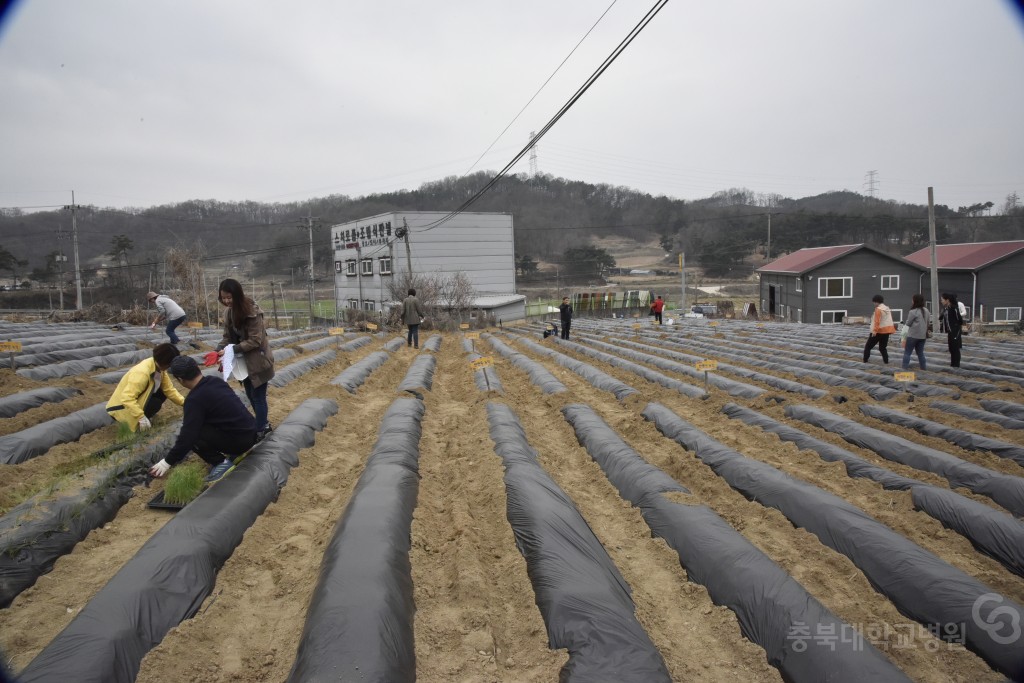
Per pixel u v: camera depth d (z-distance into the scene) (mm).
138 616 3043
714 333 20078
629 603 3488
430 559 3971
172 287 37656
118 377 8539
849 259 31188
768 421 7137
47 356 10000
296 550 4051
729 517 4816
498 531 4348
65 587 3541
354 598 3100
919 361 10617
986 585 3639
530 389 9891
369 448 6422
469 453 6195
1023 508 4773
